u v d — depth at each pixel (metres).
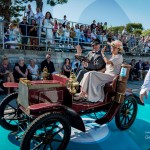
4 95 6.86
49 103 3.45
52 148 3.70
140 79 12.05
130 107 4.96
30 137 3.11
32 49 9.68
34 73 8.16
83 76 4.46
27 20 9.76
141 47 14.54
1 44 8.92
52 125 3.69
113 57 4.41
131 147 4.07
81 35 11.25
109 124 5.04
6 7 13.97
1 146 3.86
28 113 3.37
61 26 10.39
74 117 3.38
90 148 3.93
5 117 4.39
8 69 7.47
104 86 4.28
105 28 13.26
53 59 9.69
